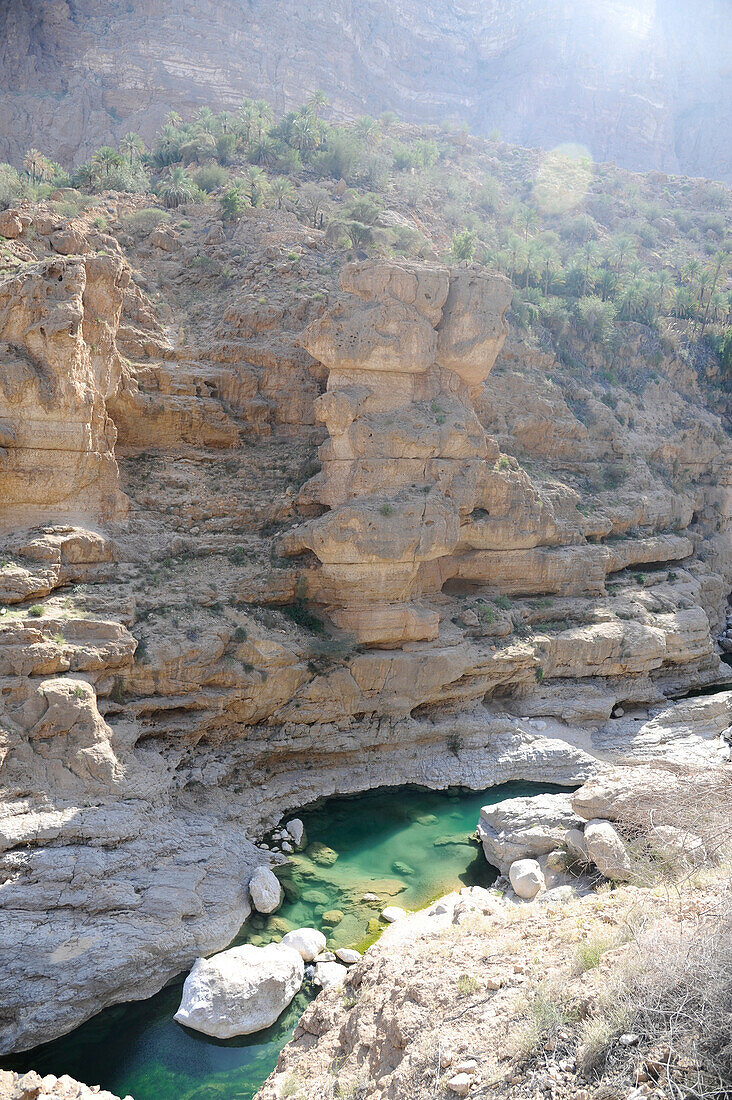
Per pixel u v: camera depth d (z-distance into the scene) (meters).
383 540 34.59
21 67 125.12
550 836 26.50
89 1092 16.75
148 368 38.91
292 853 28.42
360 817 31.38
